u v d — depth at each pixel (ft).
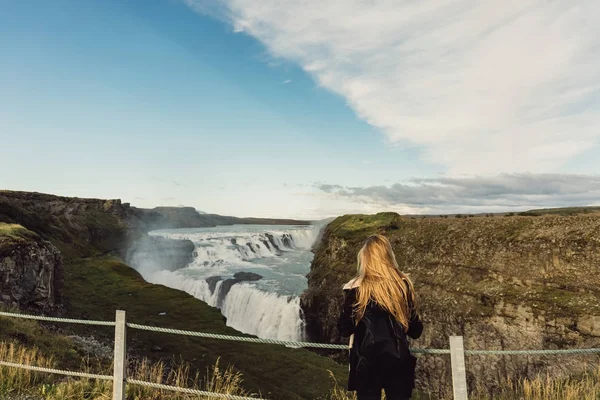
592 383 28.73
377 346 12.10
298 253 294.66
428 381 87.30
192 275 205.16
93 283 149.18
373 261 13.43
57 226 232.12
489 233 94.02
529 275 79.92
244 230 570.87
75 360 47.52
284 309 137.08
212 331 104.94
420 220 131.64
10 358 31.01
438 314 89.04
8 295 81.30
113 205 343.46
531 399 28.43
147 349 86.02
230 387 26.81
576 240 75.87
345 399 28.09
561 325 69.72
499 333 77.87
